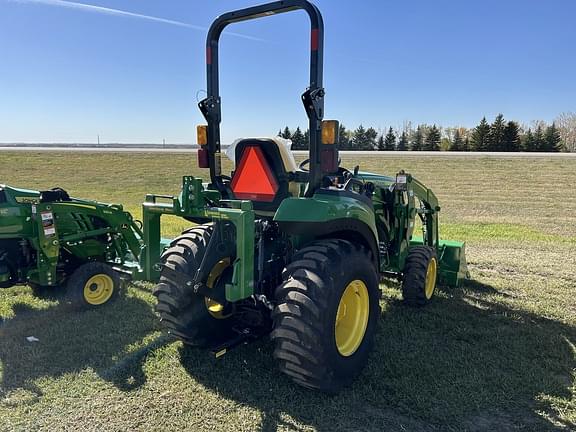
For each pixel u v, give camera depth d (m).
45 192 4.86
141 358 3.58
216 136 3.59
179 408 2.92
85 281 4.66
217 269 3.50
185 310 3.50
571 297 5.27
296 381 2.93
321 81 2.97
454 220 11.71
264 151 3.40
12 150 34.75
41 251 4.68
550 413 2.92
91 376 3.31
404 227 5.01
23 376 3.30
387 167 25.09
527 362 3.57
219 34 3.50
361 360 3.24
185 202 3.20
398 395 3.07
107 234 5.46
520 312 4.75
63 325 4.28
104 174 23.34
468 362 3.55
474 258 7.19
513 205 14.51
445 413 2.89
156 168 25.44
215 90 3.54
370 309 3.34
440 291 5.47
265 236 3.46
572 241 8.74
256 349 3.72
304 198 3.02
